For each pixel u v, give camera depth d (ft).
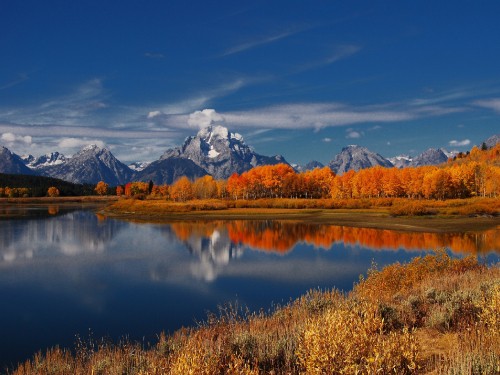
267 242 167.84
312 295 59.26
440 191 361.30
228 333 40.50
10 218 310.24
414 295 47.39
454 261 71.72
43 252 146.20
